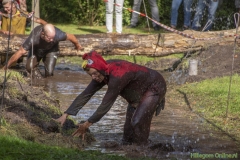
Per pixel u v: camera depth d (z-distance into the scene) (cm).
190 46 1805
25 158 743
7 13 1758
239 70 1653
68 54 1784
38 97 1220
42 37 1566
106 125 1173
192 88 1494
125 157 871
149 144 995
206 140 1059
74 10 2855
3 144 794
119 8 2383
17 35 1753
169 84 1620
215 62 1736
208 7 2441
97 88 954
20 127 951
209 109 1290
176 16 2553
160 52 1808
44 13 2895
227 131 1123
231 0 2697
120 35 1800
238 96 1325
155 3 2623
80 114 1272
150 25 2783
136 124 974
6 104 1052
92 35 1797
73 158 771
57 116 1116
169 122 1196
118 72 927
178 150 988
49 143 938
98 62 906
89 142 1023
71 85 1636
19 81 1322
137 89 973
